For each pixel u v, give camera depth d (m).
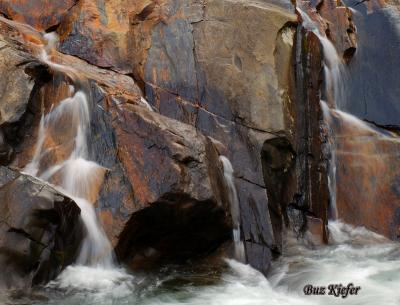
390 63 12.31
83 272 7.32
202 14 10.17
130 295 7.05
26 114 8.09
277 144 9.43
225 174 8.97
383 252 9.36
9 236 6.79
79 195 7.82
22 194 6.98
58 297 6.77
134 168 7.86
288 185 9.64
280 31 9.95
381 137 11.07
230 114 9.57
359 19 12.91
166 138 7.84
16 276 6.74
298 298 7.40
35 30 10.27
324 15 12.51
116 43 9.91
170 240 8.11
